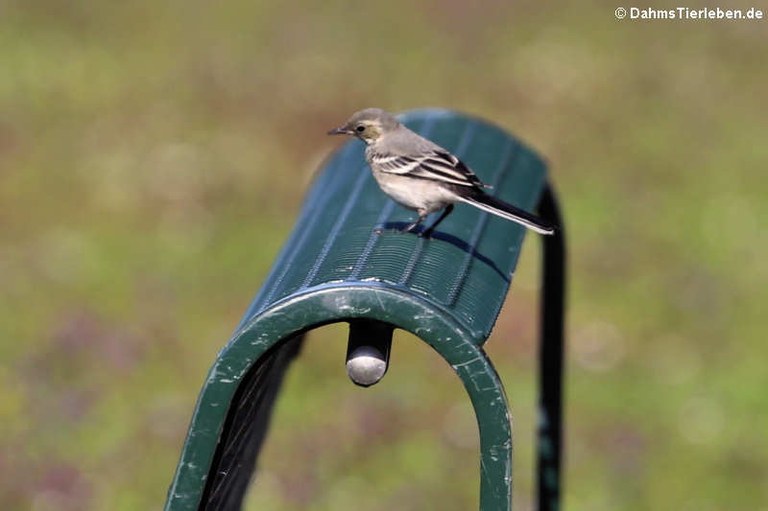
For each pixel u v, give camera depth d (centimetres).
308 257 654
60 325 1450
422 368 1409
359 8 2506
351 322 575
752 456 1259
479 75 2225
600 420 1317
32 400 1311
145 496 1181
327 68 2225
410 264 620
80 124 1991
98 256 1620
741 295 1548
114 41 2309
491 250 695
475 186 728
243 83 2150
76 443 1252
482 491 552
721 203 1803
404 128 795
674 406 1341
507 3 2522
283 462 1242
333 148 1948
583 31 2405
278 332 546
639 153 1970
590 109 2117
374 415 1318
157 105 2064
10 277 1555
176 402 1320
